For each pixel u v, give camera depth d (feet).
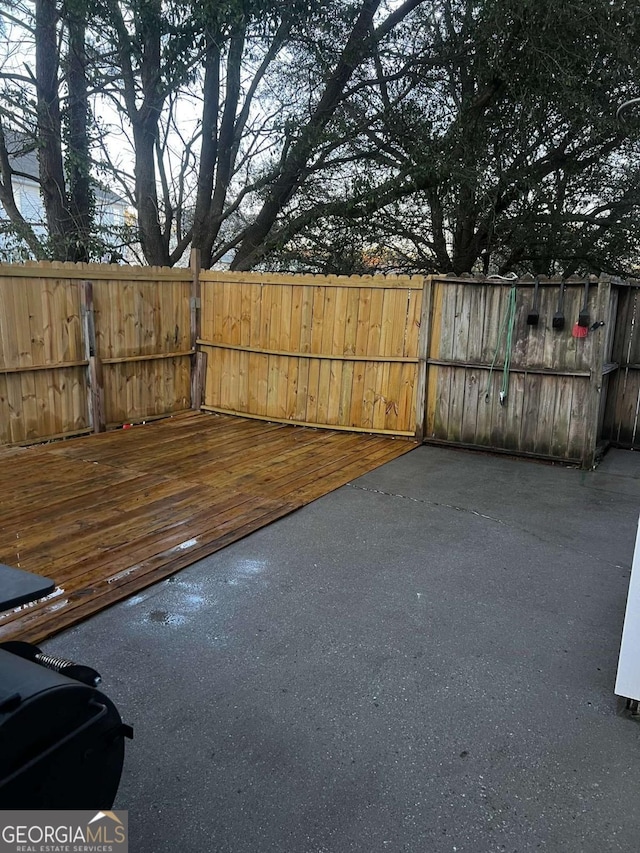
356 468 16.96
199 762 5.85
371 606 9.10
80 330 19.48
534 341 18.12
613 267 29.19
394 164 27.37
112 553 10.71
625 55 21.90
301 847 4.94
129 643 7.98
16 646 4.24
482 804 5.42
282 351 22.00
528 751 6.11
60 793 3.61
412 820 5.23
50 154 25.30
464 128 25.16
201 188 28.89
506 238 28.12
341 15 25.04
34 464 16.26
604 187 28.19
